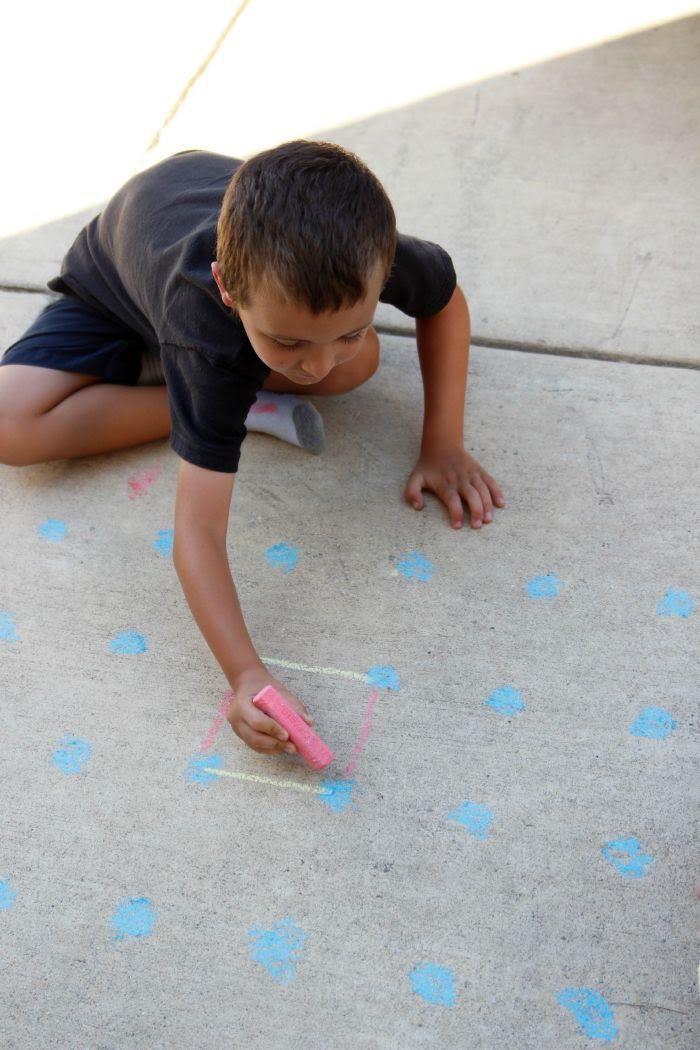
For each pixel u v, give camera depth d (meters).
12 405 2.13
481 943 1.57
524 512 2.12
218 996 1.53
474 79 3.18
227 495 1.76
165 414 2.23
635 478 2.17
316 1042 1.49
